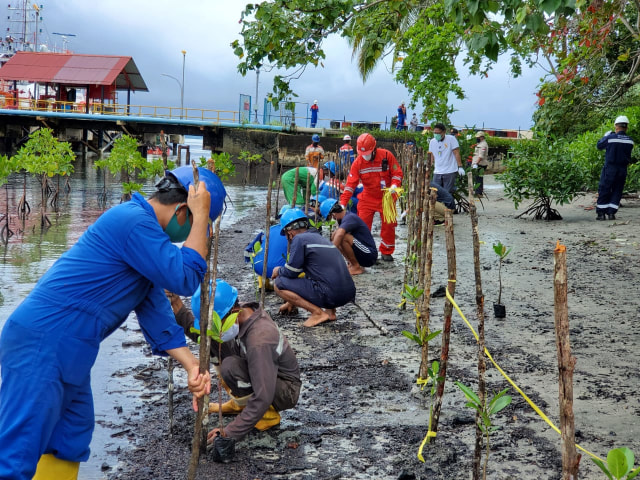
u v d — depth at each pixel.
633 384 4.63
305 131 37.53
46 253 10.71
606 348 5.44
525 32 5.41
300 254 6.40
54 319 2.62
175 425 4.14
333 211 8.87
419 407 4.40
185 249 2.79
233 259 9.87
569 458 2.15
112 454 3.74
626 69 14.80
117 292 2.73
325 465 3.62
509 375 4.89
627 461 2.02
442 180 12.96
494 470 3.49
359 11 7.60
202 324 3.08
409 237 7.02
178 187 2.90
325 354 5.55
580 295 7.27
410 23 20.19
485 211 15.62
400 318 6.68
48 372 2.59
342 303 6.47
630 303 6.90
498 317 6.52
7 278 8.66
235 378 3.99
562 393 2.14
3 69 45.78
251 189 26.34
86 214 16.16
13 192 21.06
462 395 4.56
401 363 5.30
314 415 4.30
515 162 13.54
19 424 2.55
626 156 12.75
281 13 7.39
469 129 15.50
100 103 45.56
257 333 3.87
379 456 3.71
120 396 4.60
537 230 12.11
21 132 46.28
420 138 15.53
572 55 9.46
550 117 13.09
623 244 10.38
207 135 39.56
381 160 9.57
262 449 3.83
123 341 5.91
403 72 15.52
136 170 28.53
